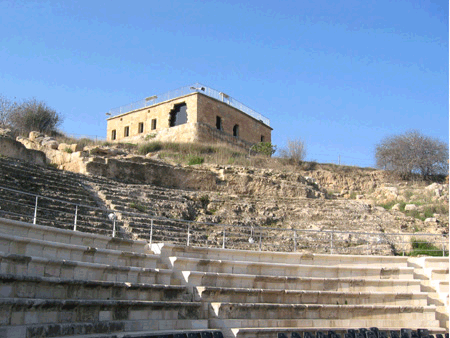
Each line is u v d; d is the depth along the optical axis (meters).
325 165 52.69
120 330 13.52
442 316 21.75
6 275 11.52
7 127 37.53
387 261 23.11
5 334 10.55
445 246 28.62
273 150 53.94
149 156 42.19
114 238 17.14
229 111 58.34
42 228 14.88
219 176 34.69
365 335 18.17
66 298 13.16
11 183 20.20
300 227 29.02
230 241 25.05
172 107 55.69
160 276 16.80
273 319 17.88
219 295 17.27
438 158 51.69
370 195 43.34
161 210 26.14
